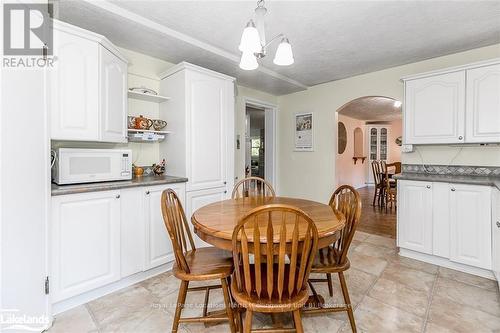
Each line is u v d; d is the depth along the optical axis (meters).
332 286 2.05
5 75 1.30
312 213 1.59
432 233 2.46
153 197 2.19
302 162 4.27
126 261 2.02
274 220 1.42
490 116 2.26
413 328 1.53
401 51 2.71
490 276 2.16
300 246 1.21
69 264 1.69
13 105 1.34
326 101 3.92
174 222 1.47
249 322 1.16
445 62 2.82
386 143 8.45
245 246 1.12
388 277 2.21
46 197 1.54
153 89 2.75
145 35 2.25
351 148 7.88
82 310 1.72
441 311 1.71
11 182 1.33
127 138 2.34
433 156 2.88
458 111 2.43
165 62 2.86
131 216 2.04
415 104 2.71
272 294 1.19
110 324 1.58
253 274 1.41
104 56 1.98
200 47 2.50
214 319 1.43
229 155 2.90
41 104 1.51
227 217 1.50
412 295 1.91
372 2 1.83
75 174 1.85
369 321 1.60
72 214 1.69
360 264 2.48
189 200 2.49
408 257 2.65
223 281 1.42
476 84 2.32
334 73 3.45
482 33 2.30
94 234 1.81
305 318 1.65
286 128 4.49
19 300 1.38
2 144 1.29
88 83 1.87
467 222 2.24
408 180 2.62
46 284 1.54
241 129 3.96
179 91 2.52
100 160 2.00
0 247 1.29
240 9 1.93
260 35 1.51
